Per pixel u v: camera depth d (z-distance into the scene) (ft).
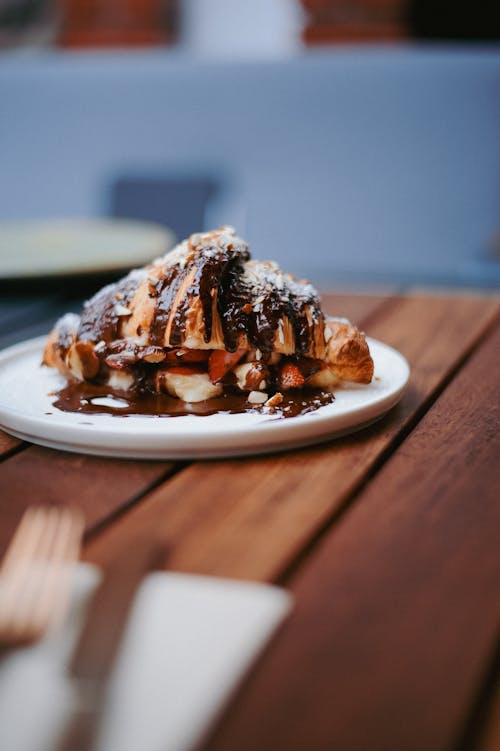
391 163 7.05
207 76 7.29
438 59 6.41
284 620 1.31
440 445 1.79
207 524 1.51
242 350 1.93
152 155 7.64
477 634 1.28
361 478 1.66
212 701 1.14
